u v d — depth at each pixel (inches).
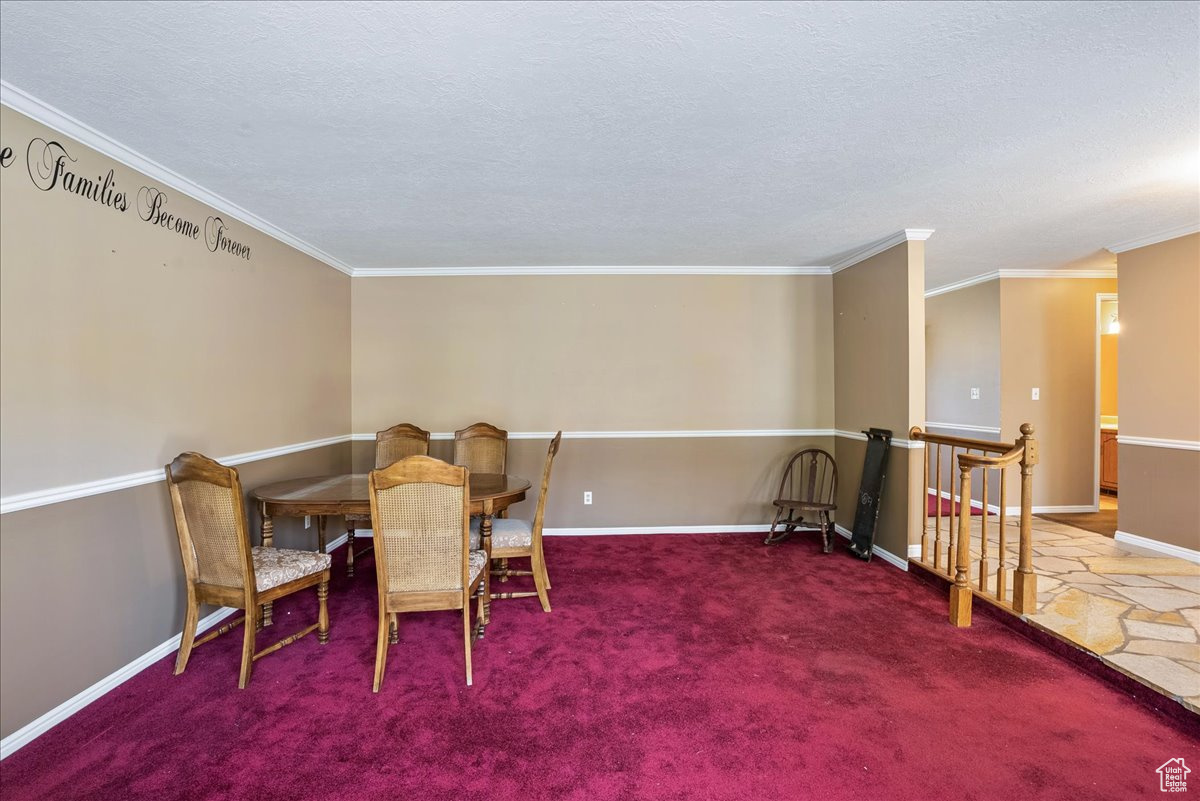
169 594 104.0
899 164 105.0
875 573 150.3
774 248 168.1
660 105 83.0
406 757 75.0
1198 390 146.0
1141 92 79.7
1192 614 113.6
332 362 174.9
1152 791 68.4
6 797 67.5
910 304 151.6
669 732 80.5
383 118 86.4
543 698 89.4
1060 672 97.1
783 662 101.0
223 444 122.2
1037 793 68.2
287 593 101.6
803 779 70.9
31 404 80.3
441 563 93.2
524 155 100.3
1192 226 144.6
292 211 130.0
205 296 116.8
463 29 64.7
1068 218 138.6
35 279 81.1
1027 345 206.2
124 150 95.1
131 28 63.9
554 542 181.8
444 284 189.8
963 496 117.3
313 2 59.7
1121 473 164.4
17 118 78.7
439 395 189.8
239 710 85.8
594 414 191.6
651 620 119.6
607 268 190.4
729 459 193.3
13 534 77.2
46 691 81.0
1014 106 83.8
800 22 64.0
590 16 62.6
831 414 194.9
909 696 89.8
